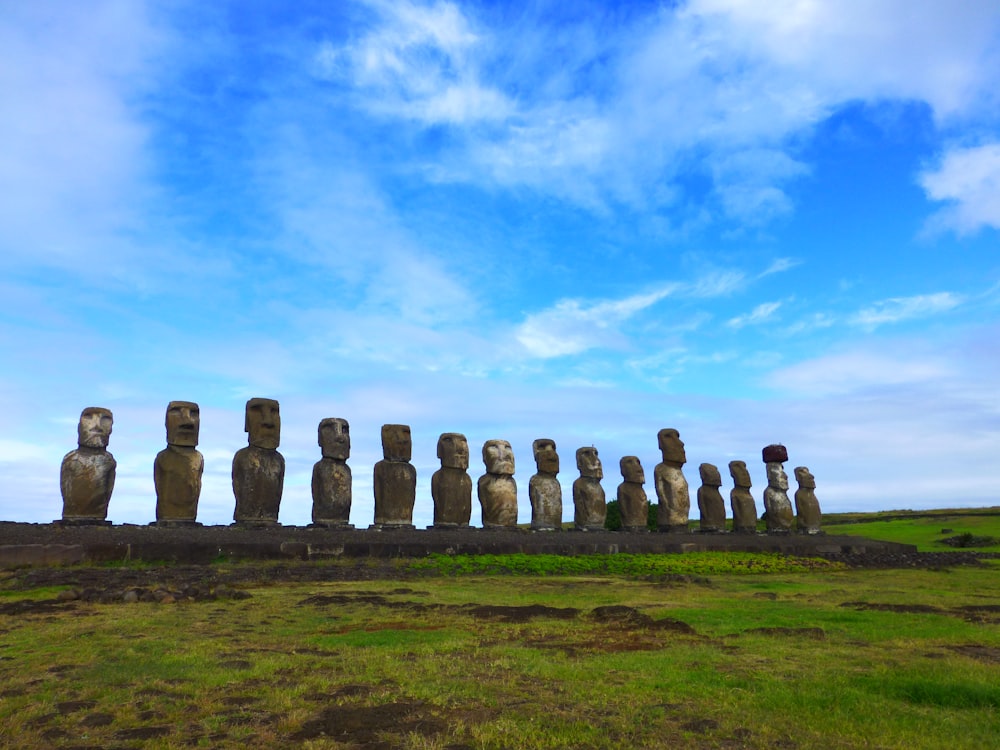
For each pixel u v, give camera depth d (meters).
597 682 8.35
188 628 11.43
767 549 31.89
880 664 9.33
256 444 25.62
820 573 26.05
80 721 6.94
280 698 7.60
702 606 15.30
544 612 13.59
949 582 22.25
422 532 26.19
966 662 9.40
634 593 17.75
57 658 9.22
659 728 6.84
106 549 19.55
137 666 8.80
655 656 9.76
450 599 15.54
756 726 6.86
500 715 7.17
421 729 6.76
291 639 10.72
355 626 11.91
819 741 6.47
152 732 6.64
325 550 22.59
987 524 50.34
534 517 31.77
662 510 34.50
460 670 8.87
